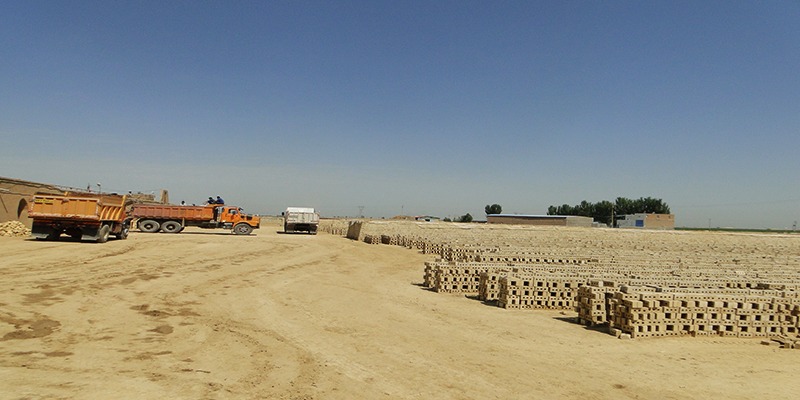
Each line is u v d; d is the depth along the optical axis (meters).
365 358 9.73
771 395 8.42
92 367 8.23
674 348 11.46
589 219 100.62
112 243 28.27
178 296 15.22
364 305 15.72
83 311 12.32
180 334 10.85
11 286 14.40
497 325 13.55
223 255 26.80
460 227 65.94
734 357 10.86
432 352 10.39
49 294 13.87
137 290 15.62
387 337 11.58
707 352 11.20
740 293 14.32
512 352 10.70
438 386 8.23
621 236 66.06
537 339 12.05
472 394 7.89
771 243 66.50
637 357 10.59
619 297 12.84
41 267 18.36
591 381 8.83
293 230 53.94
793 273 21.97
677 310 12.71
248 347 10.10
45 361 8.35
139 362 8.69
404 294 18.64
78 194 29.58
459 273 19.62
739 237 67.81
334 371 8.80
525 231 65.75
